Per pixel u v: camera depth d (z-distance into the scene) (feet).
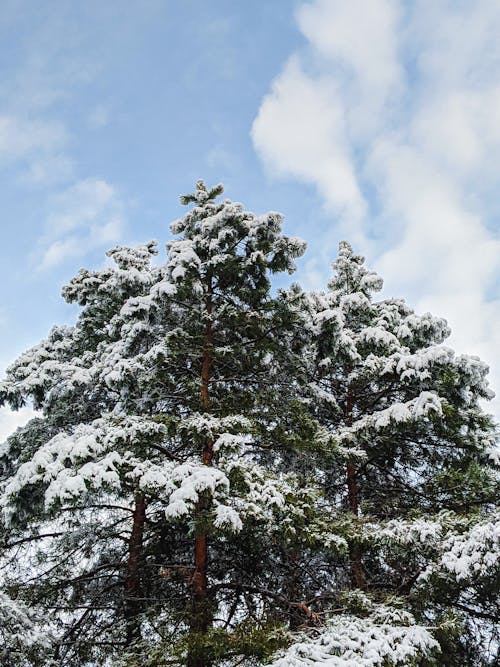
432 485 38.75
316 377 44.75
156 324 34.45
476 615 30.07
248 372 37.14
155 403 34.50
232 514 24.08
